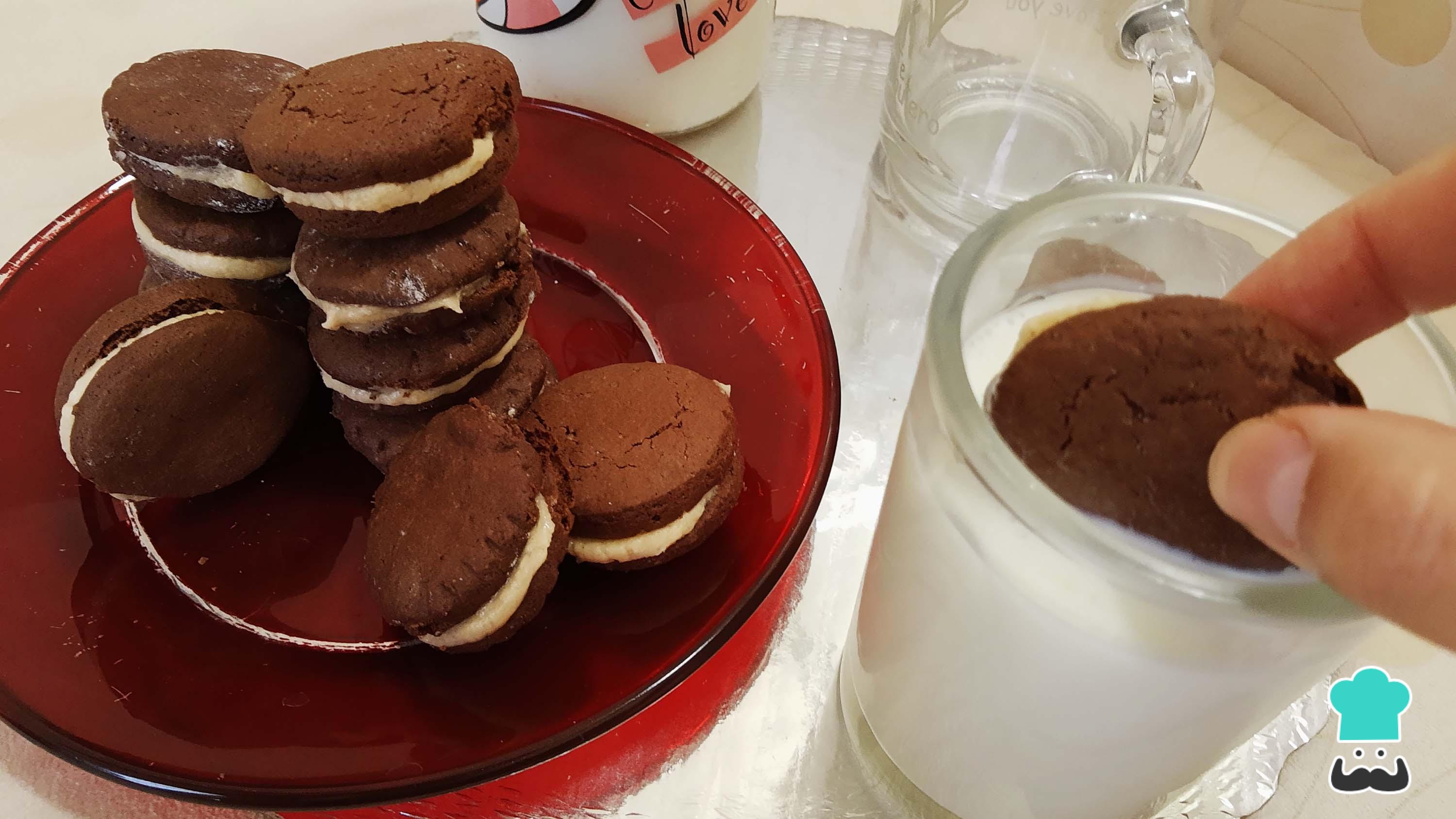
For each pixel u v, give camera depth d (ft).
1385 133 0.92
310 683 0.59
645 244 0.82
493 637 0.58
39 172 0.88
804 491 0.64
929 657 0.44
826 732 0.61
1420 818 0.57
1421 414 0.37
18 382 0.69
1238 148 0.94
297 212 0.62
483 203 0.68
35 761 0.57
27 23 0.99
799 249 0.86
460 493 0.59
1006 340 0.42
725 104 0.92
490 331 0.69
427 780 0.52
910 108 0.89
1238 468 0.31
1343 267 0.41
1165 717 0.38
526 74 0.86
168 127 0.66
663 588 0.63
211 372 0.67
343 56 0.97
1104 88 0.89
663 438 0.64
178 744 0.54
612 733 0.60
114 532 0.66
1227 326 0.36
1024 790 0.48
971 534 0.36
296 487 0.71
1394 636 0.63
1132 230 0.43
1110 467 0.34
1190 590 0.31
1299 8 0.93
